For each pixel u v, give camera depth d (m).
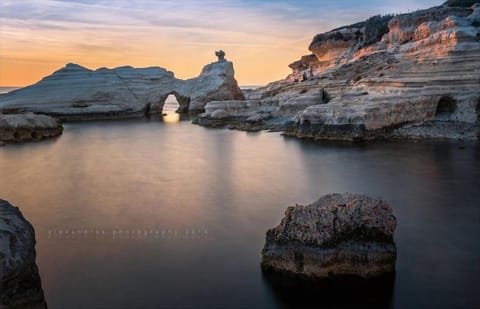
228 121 53.62
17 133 41.69
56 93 63.62
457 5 60.78
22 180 25.17
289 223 12.27
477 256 13.34
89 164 29.77
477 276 12.04
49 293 11.62
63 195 21.75
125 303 11.09
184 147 36.62
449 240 14.66
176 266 13.09
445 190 20.84
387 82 38.56
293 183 23.27
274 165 28.03
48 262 13.54
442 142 32.97
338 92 45.81
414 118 36.47
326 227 11.77
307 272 11.83
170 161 30.45
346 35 69.31
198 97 73.12
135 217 18.00
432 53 38.50
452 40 37.16
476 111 35.19
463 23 38.97
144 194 21.62
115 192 22.11
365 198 12.46
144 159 31.41
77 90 64.94
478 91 35.47
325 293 11.28
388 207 12.19
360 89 41.62
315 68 71.81
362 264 11.67
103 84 67.06
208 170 27.14
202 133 45.91
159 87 73.00
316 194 21.06
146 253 14.09
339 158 29.23
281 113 48.50
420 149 30.91
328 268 11.69
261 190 22.00
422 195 20.12
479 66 35.66
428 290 11.34
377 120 35.12
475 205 18.50
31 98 61.78
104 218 17.92
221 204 19.66
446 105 37.28
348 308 10.66
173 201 20.28
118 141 40.88
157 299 11.25
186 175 25.81
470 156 28.09
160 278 12.35
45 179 25.36
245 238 15.30
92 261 13.57
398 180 23.03
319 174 25.09
